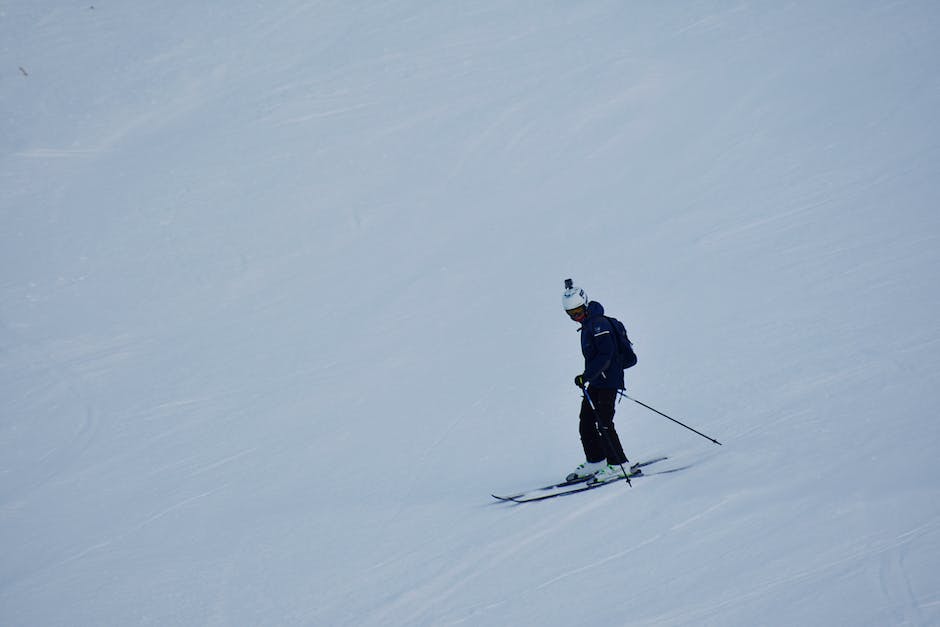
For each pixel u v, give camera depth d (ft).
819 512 60.80
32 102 289.74
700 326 123.75
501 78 267.80
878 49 229.45
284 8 339.36
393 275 184.44
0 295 199.21
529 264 174.60
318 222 214.28
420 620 59.52
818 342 104.94
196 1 351.87
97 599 77.05
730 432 84.48
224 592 72.79
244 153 250.16
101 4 353.10
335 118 261.85
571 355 131.13
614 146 218.79
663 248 162.50
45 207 233.96
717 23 273.95
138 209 229.45
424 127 248.93
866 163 173.27
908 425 73.41
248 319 176.65
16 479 124.16
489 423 110.11
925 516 56.49
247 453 118.52
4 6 352.49
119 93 292.61
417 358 142.92
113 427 138.00
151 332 177.78
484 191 214.07
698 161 199.62
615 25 288.10
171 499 106.42
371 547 76.38
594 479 78.64
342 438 116.37
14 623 75.10
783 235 151.53
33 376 162.91
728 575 55.16
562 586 59.26
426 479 95.14
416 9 326.24
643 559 60.44
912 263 123.75
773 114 210.79
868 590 49.37
